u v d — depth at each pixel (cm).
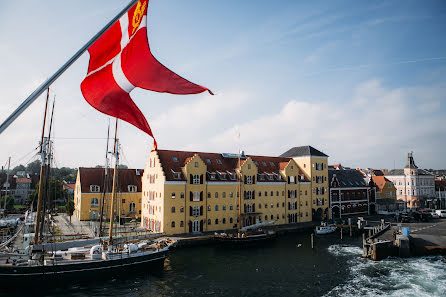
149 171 6456
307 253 4922
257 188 6894
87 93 961
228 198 6400
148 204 6394
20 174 14312
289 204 7456
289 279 3694
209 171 6397
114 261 3684
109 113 991
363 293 3294
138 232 5797
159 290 3328
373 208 9506
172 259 4497
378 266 4256
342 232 6531
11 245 4509
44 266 3325
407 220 7631
